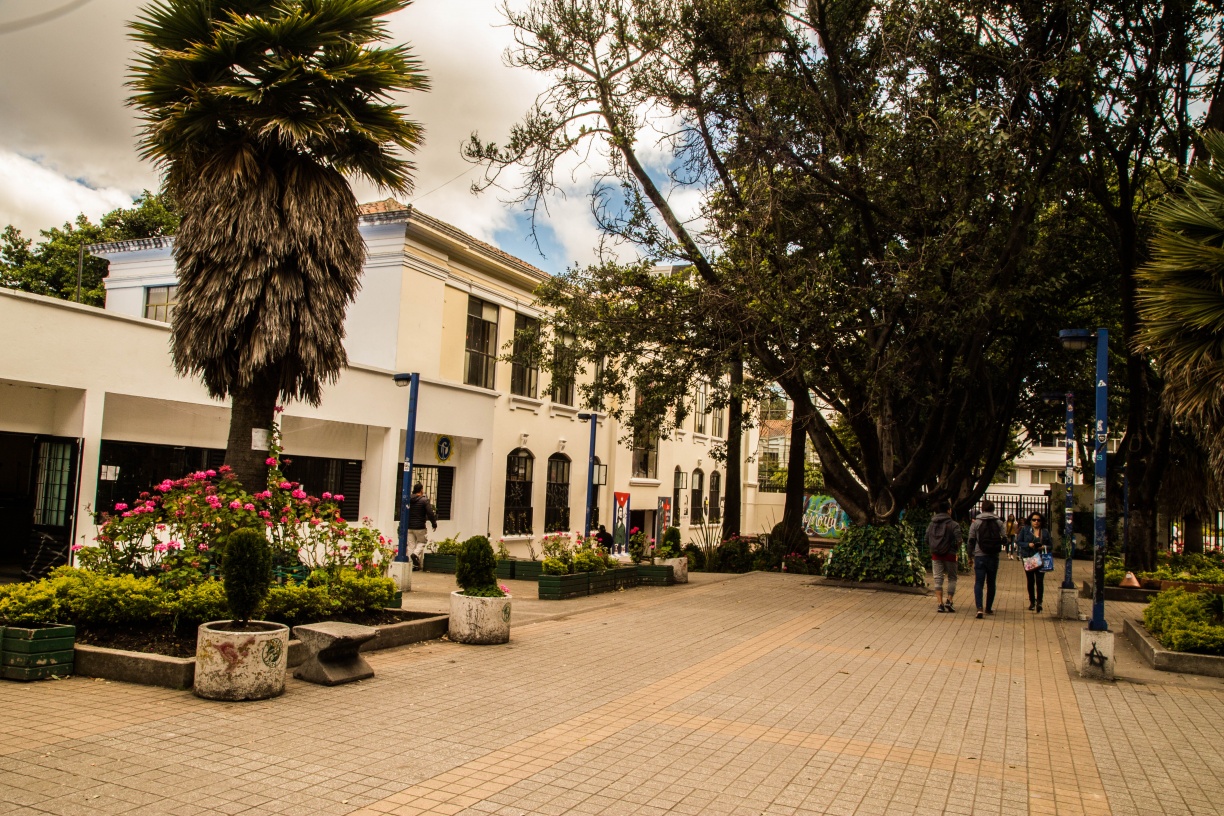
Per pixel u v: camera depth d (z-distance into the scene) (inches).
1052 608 618.8
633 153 636.1
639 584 700.0
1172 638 401.4
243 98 408.5
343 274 435.8
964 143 540.1
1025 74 570.3
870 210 614.2
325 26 427.2
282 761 208.7
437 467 835.4
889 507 706.8
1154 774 231.8
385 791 192.1
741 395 634.8
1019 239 621.0
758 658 382.0
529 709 273.0
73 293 1078.4
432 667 331.3
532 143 603.5
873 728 269.9
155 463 577.0
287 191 415.2
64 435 501.0
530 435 1000.2
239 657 262.5
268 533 416.2
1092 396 1007.0
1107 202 662.5
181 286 419.8
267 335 406.6
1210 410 438.9
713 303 607.8
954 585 573.3
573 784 203.5
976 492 1012.5
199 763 203.8
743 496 1718.8
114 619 308.8
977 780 221.3
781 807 195.0
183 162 423.5
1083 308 912.9
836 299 609.9
